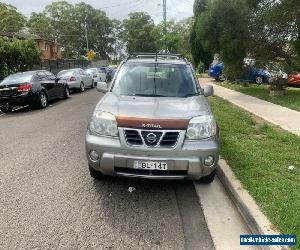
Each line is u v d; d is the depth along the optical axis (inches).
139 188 210.2
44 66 1435.8
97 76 1075.3
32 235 156.4
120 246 148.8
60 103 634.8
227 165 231.9
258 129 350.3
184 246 150.0
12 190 205.9
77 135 346.9
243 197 183.3
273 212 166.4
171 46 2394.2
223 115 433.1
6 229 161.5
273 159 249.9
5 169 243.4
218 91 778.2
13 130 381.7
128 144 183.5
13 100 527.2
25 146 305.9
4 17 2476.6
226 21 711.7
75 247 147.3
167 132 182.2
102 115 193.3
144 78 240.5
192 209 184.5
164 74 243.9
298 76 893.8
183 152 182.2
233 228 166.1
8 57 973.2
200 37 799.1
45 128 386.9
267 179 208.7
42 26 3363.7
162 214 178.2
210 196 200.8
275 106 520.7
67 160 263.3
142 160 181.6
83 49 3922.2
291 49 711.7
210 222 171.2
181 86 236.5
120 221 170.1
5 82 539.2
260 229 154.6
